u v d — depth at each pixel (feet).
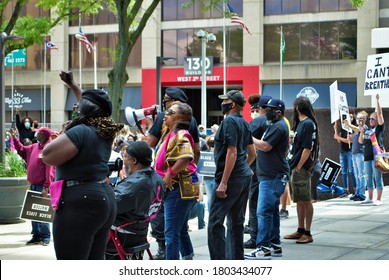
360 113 43.55
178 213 21.25
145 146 18.42
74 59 161.48
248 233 32.50
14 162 41.09
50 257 27.89
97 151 14.67
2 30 62.34
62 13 63.67
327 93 143.84
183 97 23.32
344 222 35.12
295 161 27.76
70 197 14.33
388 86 32.86
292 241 29.01
